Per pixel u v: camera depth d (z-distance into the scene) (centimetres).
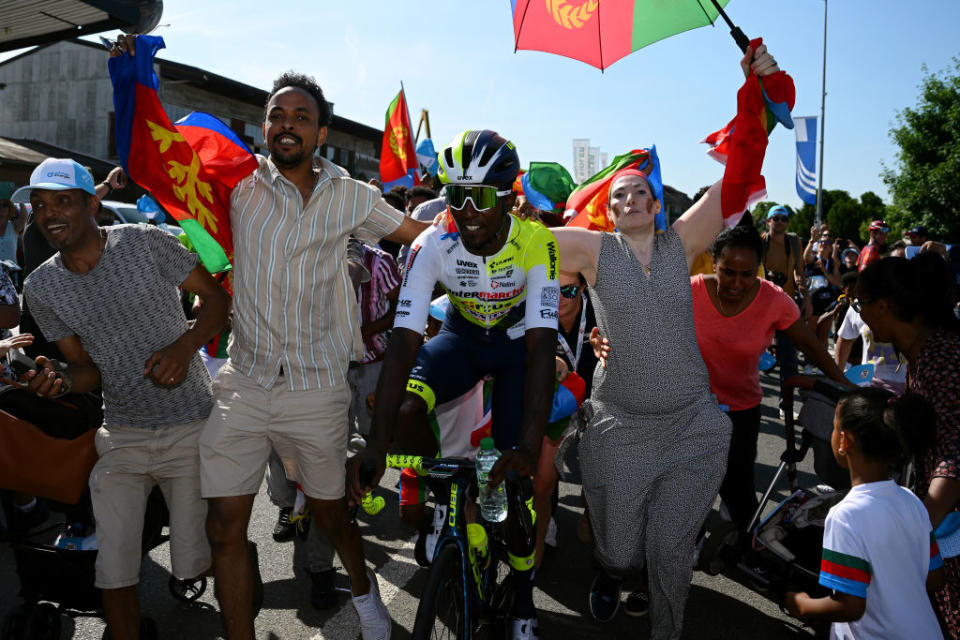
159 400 267
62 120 2514
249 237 264
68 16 425
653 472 288
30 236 432
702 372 298
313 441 271
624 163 341
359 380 467
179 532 274
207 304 272
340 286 283
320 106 269
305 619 324
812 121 1383
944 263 260
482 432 332
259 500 469
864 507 225
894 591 222
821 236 1218
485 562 256
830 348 1106
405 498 310
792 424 339
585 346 432
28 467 266
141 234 260
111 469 265
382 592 355
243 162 272
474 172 243
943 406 242
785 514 317
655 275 288
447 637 224
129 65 260
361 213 279
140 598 337
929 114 3080
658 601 288
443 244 273
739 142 293
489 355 296
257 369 266
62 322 260
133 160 262
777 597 312
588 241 293
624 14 347
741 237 336
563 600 356
